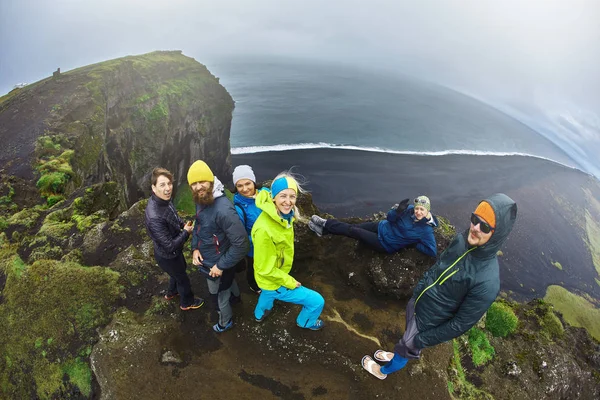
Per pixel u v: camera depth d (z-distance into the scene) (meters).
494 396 3.62
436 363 3.32
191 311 3.52
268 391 2.97
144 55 21.38
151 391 2.86
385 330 3.54
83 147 9.84
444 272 2.39
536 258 20.16
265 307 3.26
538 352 4.28
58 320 3.32
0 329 3.42
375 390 3.03
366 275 4.00
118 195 6.23
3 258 4.13
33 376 3.12
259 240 2.63
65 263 3.78
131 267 3.89
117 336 3.15
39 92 12.13
